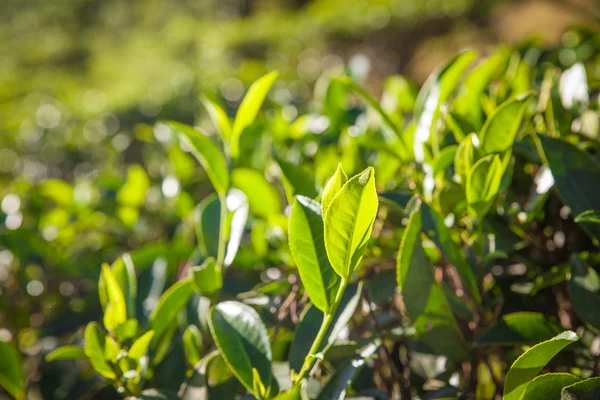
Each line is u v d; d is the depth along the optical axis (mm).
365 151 1759
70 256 2338
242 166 1792
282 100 3029
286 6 17188
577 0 5914
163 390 1289
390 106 2086
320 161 1839
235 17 18062
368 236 925
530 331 1168
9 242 2074
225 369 1350
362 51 9867
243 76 3922
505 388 1005
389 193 1318
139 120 4535
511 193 1394
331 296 1027
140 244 2348
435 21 10000
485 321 1244
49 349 1927
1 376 1596
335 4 10492
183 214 2090
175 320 1491
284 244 1534
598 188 1213
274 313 1411
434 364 1465
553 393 991
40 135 4195
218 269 1377
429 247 1316
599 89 1588
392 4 9828
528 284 1345
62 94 5656
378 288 1293
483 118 1598
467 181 1185
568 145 1232
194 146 1414
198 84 4719
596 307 1156
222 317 1155
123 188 2236
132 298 1394
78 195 2354
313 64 9180
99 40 19203
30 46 18516
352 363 1140
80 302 2141
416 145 1460
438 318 1186
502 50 2006
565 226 1400
